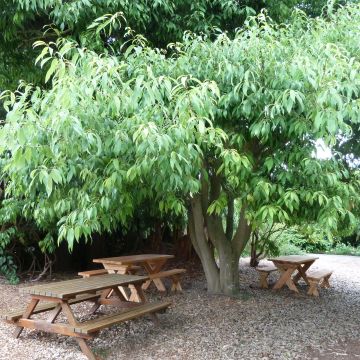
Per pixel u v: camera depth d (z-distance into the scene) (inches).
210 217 265.9
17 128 119.0
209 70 164.6
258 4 240.5
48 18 231.9
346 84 142.0
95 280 198.8
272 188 154.6
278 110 140.9
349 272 429.4
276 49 157.5
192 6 228.7
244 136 166.7
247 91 158.7
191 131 131.5
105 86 129.7
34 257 335.3
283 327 208.5
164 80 143.1
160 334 193.5
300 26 199.2
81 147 128.3
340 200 148.3
